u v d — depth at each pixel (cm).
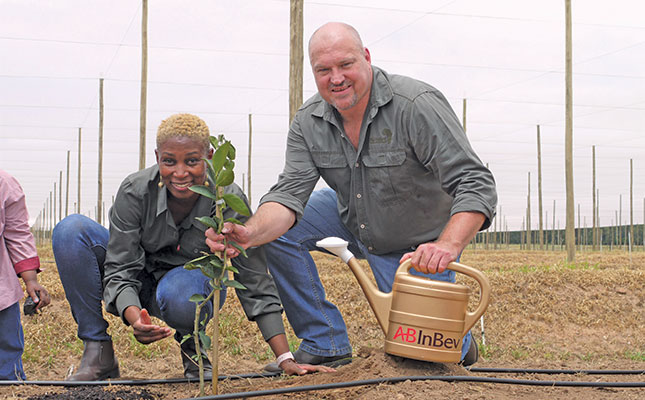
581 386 290
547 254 2702
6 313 328
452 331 265
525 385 295
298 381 296
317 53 304
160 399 295
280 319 334
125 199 322
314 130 342
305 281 364
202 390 260
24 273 340
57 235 327
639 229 5822
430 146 309
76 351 484
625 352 575
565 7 1791
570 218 1727
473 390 266
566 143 1767
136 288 326
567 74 1775
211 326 558
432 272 262
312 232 371
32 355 461
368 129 329
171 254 342
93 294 332
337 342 365
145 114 1680
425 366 279
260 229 296
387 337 277
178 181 301
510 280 810
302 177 343
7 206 336
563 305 730
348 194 352
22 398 279
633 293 785
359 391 266
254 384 320
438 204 349
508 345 584
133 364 452
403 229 351
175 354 486
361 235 357
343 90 306
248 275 330
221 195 253
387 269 367
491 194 284
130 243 323
